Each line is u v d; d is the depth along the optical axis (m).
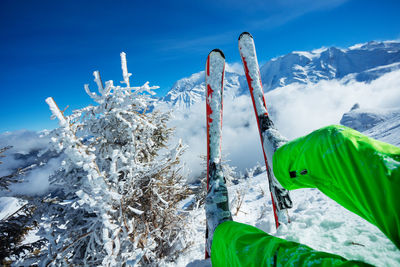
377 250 1.27
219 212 1.56
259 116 2.17
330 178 0.56
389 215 0.39
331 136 0.58
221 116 2.24
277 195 2.02
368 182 0.45
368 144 0.51
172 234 3.29
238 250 0.71
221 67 2.40
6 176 4.32
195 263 1.92
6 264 3.57
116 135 2.94
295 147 0.70
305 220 1.98
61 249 2.29
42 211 2.59
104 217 2.12
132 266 2.12
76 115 2.46
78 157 1.96
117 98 2.52
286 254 0.54
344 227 1.64
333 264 0.43
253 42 2.51
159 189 3.11
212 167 1.87
